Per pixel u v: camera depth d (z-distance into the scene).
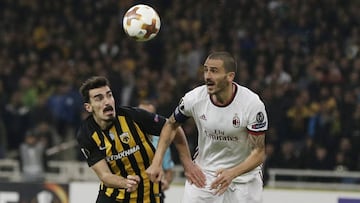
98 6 63.59
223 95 26.92
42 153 50.31
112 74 55.34
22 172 50.31
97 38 61.50
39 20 63.44
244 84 52.78
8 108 55.84
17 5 64.75
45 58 60.81
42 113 54.03
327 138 49.22
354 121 49.31
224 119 27.14
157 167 26.61
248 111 26.94
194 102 27.36
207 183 28.23
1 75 58.53
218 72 26.45
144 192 27.36
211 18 60.50
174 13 61.88
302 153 48.56
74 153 53.78
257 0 60.75
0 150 53.50
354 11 59.47
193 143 48.75
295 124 50.44
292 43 56.69
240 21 59.75
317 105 50.75
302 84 53.59
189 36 59.59
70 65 58.62
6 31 63.09
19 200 45.94
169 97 51.38
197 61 57.62
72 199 45.53
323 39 57.62
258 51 56.41
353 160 48.28
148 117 27.06
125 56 58.62
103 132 26.91
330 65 54.28
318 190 45.09
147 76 55.50
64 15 63.59
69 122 55.16
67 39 61.91
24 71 59.06
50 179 49.81
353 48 57.22
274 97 50.97
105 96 26.36
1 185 46.09
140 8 28.05
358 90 51.56
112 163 27.05
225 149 27.81
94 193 45.34
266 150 48.72
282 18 59.44
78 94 55.47
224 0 61.19
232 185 28.42
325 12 59.28
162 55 59.22
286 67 54.97
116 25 61.81
